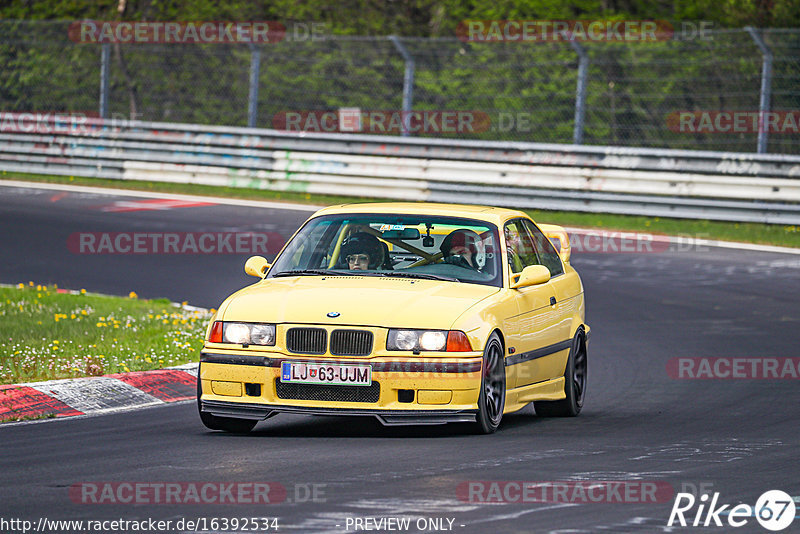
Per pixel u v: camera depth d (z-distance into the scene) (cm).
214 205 7625
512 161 7569
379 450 2406
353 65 9400
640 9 10075
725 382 3584
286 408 2538
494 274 2847
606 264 5938
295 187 8081
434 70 9162
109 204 7588
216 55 9544
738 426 2839
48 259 5866
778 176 6975
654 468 2252
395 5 10806
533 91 8819
